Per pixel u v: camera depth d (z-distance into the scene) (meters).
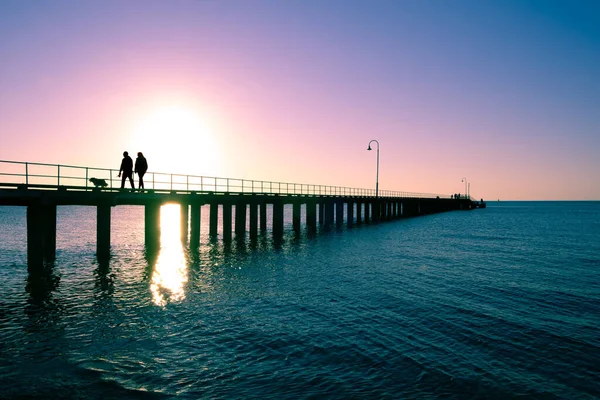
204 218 73.12
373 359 9.52
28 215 16.98
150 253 23.28
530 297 15.45
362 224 53.19
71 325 11.69
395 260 24.09
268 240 32.88
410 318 12.60
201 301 14.38
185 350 9.97
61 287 16.14
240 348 10.12
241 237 31.36
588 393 8.06
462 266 22.45
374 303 14.29
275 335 11.02
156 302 14.18
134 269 20.05
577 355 9.87
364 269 20.91
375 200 56.47
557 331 11.54
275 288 16.45
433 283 17.73
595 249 31.23
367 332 11.32
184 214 29.88
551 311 13.58
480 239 38.41
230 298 14.83
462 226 56.72
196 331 11.30
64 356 9.53
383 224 55.69
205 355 9.69
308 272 19.92
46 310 13.08
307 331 11.35
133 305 13.77
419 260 24.31
